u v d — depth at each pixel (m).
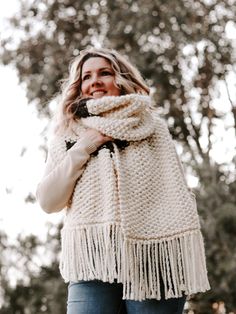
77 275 2.62
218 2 13.14
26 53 13.35
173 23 12.98
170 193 2.77
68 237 2.67
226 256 11.07
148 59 12.96
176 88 13.22
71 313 2.63
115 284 2.65
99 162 2.74
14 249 13.79
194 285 2.66
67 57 13.13
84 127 2.86
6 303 13.57
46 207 2.71
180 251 2.69
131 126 2.78
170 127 13.33
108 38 13.09
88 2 13.15
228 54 13.28
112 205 2.65
